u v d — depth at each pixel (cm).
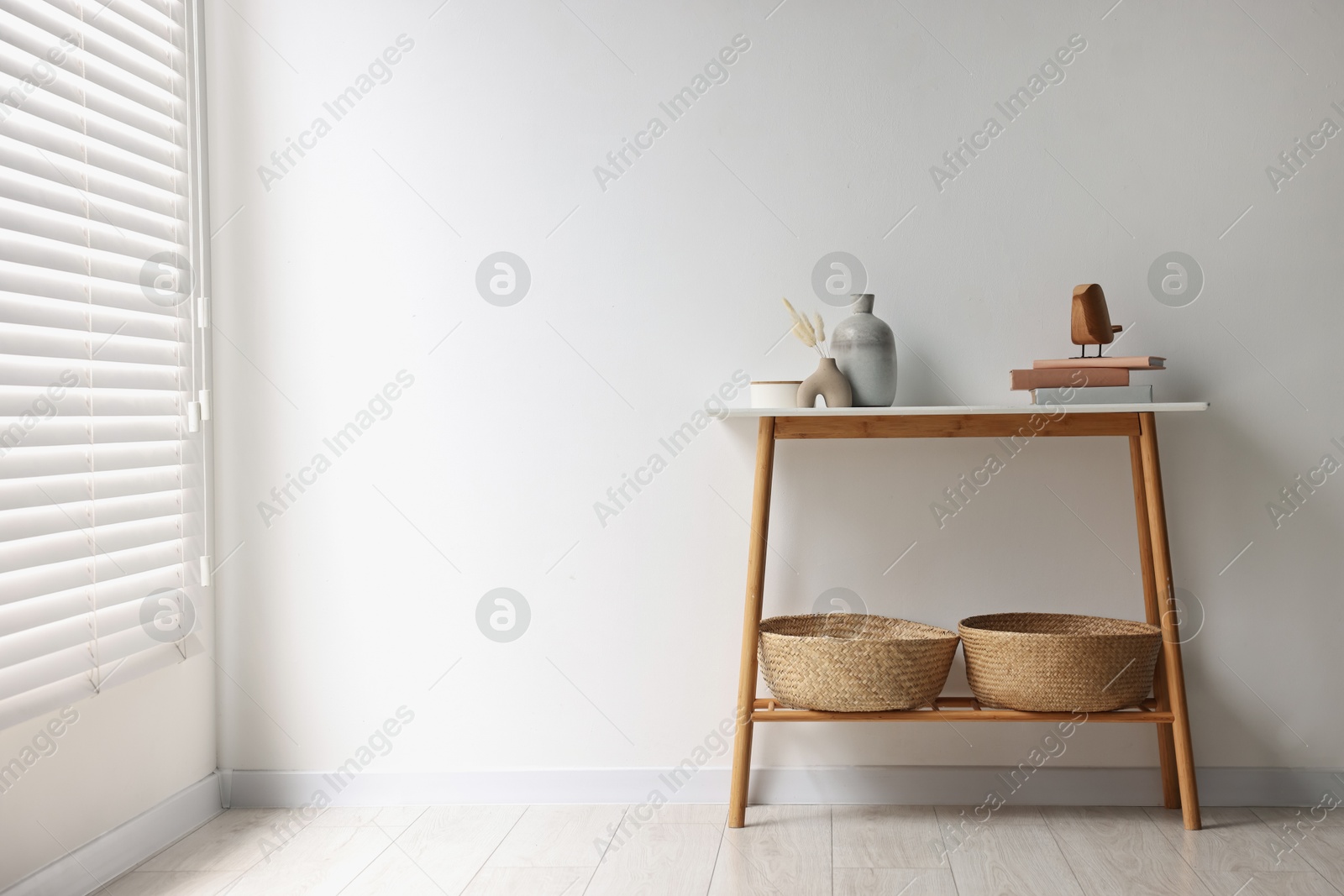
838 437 204
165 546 208
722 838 200
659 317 223
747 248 222
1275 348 214
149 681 202
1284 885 174
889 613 221
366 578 226
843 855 190
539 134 225
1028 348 218
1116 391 197
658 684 223
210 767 224
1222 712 216
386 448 227
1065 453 218
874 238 220
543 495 225
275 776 226
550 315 225
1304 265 214
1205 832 198
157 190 208
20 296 167
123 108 196
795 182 221
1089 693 190
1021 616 217
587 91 224
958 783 217
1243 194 214
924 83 219
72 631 176
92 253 185
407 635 226
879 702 193
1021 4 217
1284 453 214
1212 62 215
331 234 227
